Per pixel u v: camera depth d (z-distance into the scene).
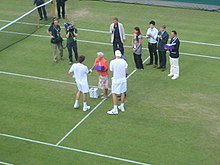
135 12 31.11
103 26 28.83
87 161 16.47
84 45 26.33
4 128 18.70
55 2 31.31
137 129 18.39
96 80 22.48
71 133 18.23
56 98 20.95
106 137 17.89
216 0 31.70
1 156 16.91
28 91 21.61
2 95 21.28
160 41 22.66
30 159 16.70
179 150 17.00
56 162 16.47
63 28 28.66
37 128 18.66
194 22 29.38
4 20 30.78
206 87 21.52
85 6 32.34
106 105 20.22
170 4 32.03
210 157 16.56
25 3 34.28
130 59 24.58
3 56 25.23
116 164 16.25
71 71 19.44
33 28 28.41
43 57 25.09
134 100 20.55
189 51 25.31
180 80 22.20
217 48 25.58
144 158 16.56
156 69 23.33
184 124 18.67
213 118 19.05
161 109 19.80
